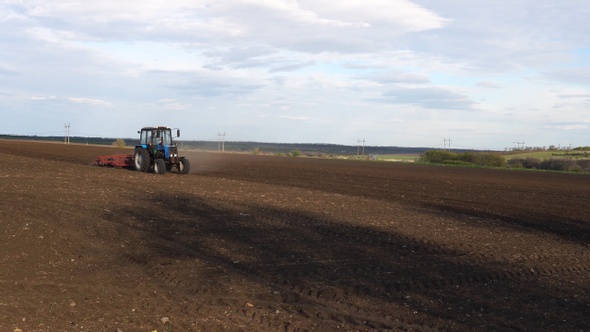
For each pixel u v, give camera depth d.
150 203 16.91
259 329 7.27
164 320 7.37
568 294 9.47
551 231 16.22
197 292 8.82
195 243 12.01
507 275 10.57
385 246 12.65
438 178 36.22
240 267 10.34
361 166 49.47
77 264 10.12
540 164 61.44
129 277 9.48
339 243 12.70
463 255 12.14
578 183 36.06
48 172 26.33
